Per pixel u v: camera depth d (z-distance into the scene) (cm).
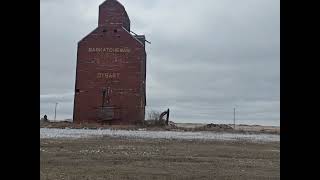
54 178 1066
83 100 4916
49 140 2467
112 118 4881
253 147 2395
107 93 4916
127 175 1159
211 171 1284
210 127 5447
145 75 5316
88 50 4966
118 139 2733
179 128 5066
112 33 4981
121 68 4950
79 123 4819
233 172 1272
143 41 5434
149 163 1465
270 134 4706
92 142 2402
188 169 1322
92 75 4944
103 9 5016
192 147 2258
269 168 1395
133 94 4928
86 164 1392
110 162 1466
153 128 4791
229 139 3234
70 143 2277
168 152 1920
